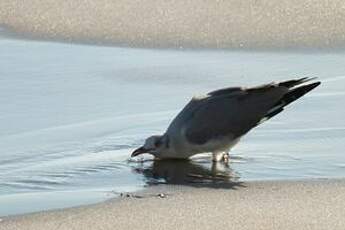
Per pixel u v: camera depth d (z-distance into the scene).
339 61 17.94
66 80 16.88
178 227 10.51
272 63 17.88
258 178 12.48
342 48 18.80
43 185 12.37
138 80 16.88
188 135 13.18
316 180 12.22
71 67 17.66
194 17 20.27
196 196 11.67
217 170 12.94
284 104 13.23
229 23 19.98
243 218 10.77
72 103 15.71
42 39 19.48
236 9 20.53
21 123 14.83
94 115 15.16
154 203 11.39
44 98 15.94
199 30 19.72
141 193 11.88
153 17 20.30
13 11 20.77
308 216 10.79
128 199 11.59
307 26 19.78
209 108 13.26
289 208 11.08
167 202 11.42
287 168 12.85
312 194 11.59
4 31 19.94
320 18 20.11
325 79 16.70
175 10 20.56
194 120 13.23
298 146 13.72
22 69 17.48
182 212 11.02
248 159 13.33
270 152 13.55
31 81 16.81
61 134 14.36
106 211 11.09
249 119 13.17
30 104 15.67
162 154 13.33
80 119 14.99
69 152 13.70
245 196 11.62
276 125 14.58
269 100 13.18
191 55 18.47
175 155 13.36
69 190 12.14
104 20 20.25
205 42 19.20
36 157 13.49
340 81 16.56
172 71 17.36
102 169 13.01
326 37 19.34
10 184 12.42
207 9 20.56
